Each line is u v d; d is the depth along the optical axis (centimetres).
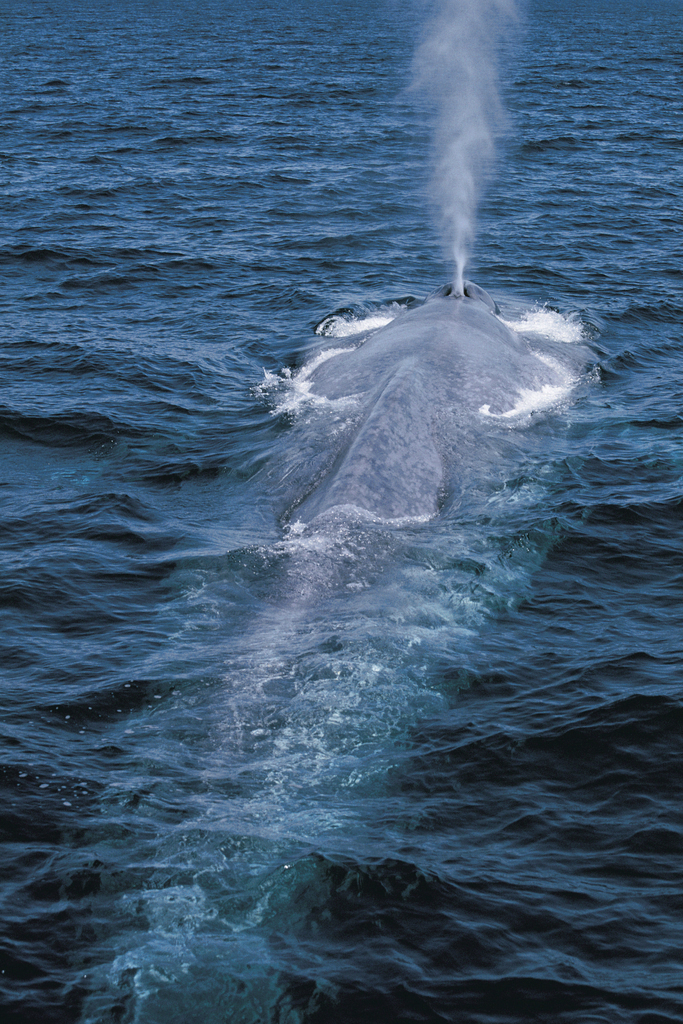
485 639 3722
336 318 7662
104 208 11512
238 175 13462
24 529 4638
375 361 6056
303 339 7344
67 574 4197
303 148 15675
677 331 7588
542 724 3253
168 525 4666
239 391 6359
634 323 7744
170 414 5988
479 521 4550
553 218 11325
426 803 2916
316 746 3127
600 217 11344
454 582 4062
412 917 2525
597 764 3089
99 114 18325
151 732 3195
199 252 9812
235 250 9950
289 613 3831
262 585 4022
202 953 2422
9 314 7888
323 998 2309
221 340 7344
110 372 6625
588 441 5500
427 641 3669
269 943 2453
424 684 3434
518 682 3475
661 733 3216
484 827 2836
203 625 3797
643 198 12294
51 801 2894
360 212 11644
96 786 2958
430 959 2414
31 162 13825
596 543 4450
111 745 3142
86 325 7650
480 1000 2314
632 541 4488
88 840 2756
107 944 2441
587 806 2923
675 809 2905
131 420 5869
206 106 19962
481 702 3366
